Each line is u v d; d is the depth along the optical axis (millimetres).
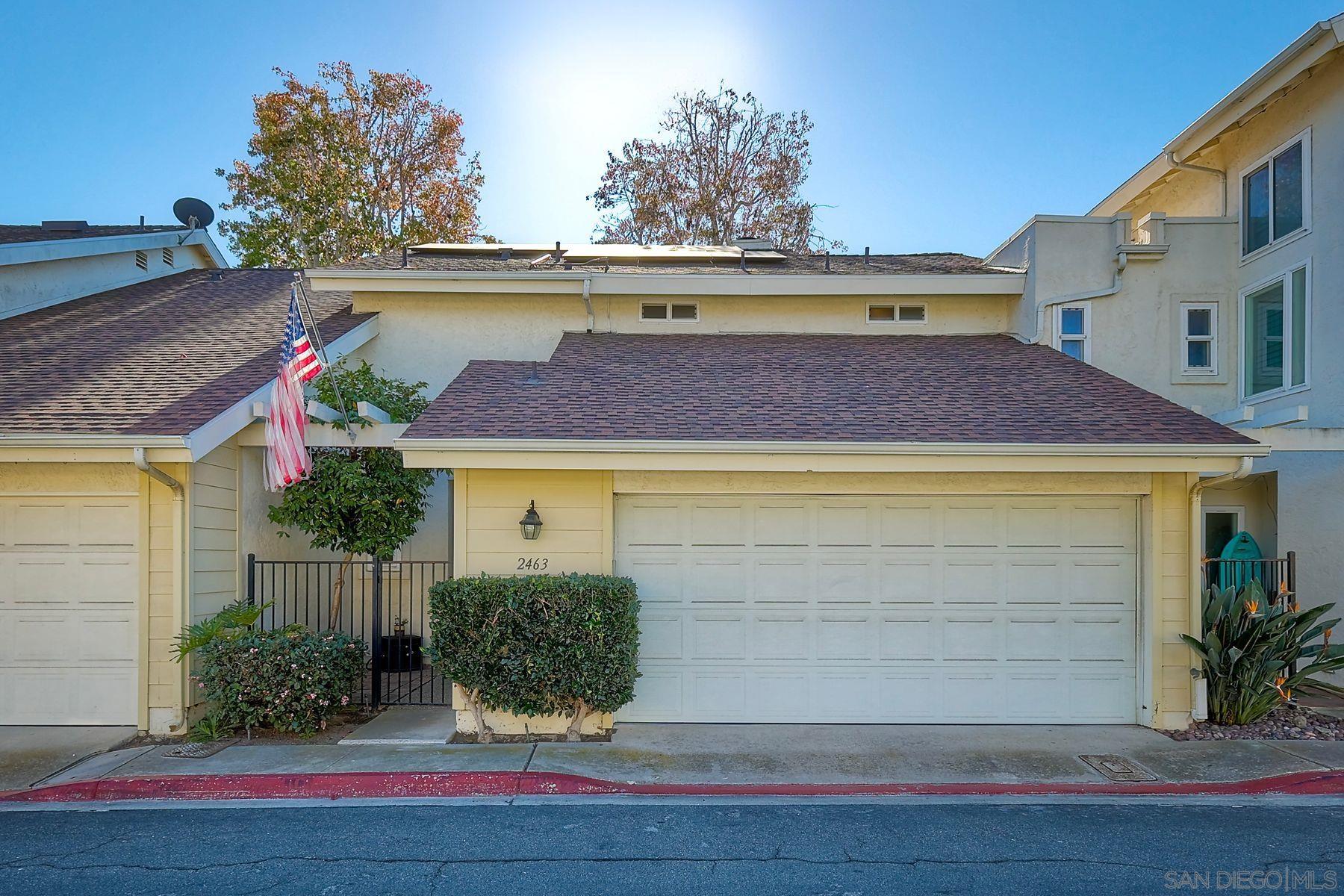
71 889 5082
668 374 10680
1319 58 10484
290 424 8227
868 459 8219
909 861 5504
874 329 13125
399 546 11211
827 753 7844
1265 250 11836
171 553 8594
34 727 8594
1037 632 8914
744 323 13141
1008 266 13383
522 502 8656
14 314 12703
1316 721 8906
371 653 10266
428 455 8172
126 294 14445
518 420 8742
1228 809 6566
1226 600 8828
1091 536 8953
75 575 8727
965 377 10578
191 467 8664
